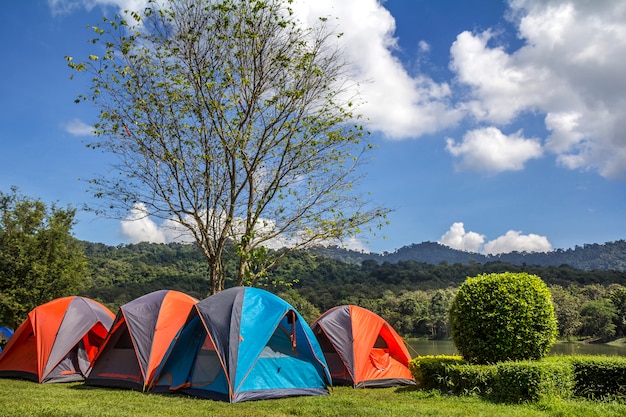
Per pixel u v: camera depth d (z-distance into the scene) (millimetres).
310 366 11375
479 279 11750
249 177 17391
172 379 11055
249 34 16406
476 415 8094
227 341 10430
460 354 12266
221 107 16672
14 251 27328
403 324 50906
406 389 12078
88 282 31688
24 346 13742
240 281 16953
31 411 8242
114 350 12336
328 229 17453
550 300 11180
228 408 8953
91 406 8977
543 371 9305
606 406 8688
